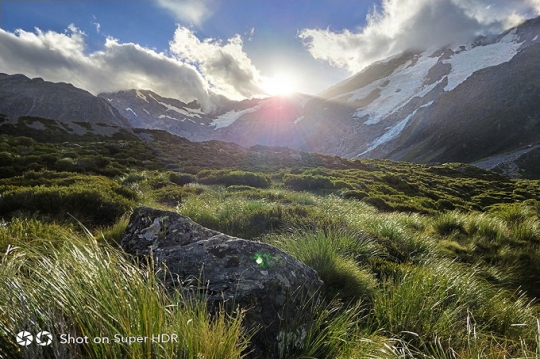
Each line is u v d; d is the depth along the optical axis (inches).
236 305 118.6
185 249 149.3
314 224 302.8
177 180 866.8
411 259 262.1
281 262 142.0
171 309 97.3
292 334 112.3
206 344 83.4
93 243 120.1
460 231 388.5
